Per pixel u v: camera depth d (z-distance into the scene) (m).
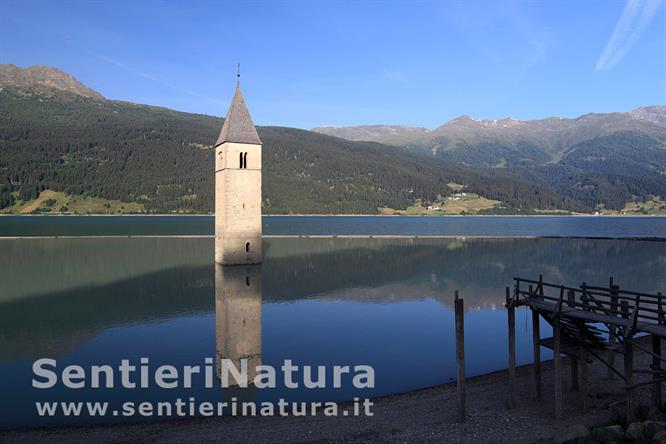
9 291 59.47
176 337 39.41
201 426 23.31
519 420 22.55
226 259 77.62
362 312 48.12
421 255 95.69
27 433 22.70
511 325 24.47
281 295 56.62
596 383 26.44
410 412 24.39
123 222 199.75
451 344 37.28
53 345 37.41
